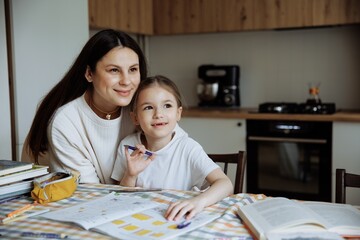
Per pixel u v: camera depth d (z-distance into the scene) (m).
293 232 0.92
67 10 2.52
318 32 3.33
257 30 3.37
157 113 1.40
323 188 2.90
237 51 3.60
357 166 2.78
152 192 1.28
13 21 2.19
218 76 3.52
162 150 1.47
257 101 3.57
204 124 3.17
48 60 2.41
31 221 1.04
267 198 1.19
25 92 2.27
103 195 1.27
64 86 1.55
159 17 3.53
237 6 3.26
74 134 1.48
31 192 1.22
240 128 3.07
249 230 0.96
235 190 1.60
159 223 1.00
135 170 1.42
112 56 1.39
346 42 3.25
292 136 2.93
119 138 1.57
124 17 3.18
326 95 3.35
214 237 0.92
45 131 1.56
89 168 1.51
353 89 3.26
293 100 3.46
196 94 3.74
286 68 3.46
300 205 1.08
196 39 3.71
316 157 2.90
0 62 2.16
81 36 2.64
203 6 3.37
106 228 0.96
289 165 2.99
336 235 0.90
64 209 1.11
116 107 1.54
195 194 1.24
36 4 2.32
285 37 3.43
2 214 1.11
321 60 3.34
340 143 2.80
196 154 1.44
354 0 2.93
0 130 2.16
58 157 1.50
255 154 3.06
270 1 3.16
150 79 1.47
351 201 2.77
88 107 1.50
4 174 1.21
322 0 3.02
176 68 3.80
